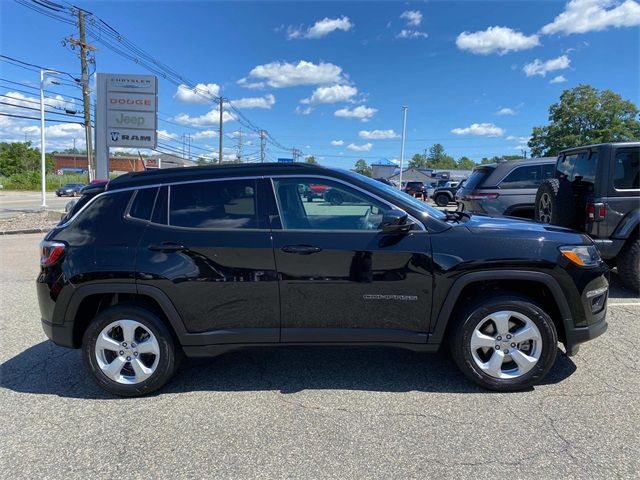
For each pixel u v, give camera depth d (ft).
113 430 10.19
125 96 77.77
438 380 12.39
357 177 11.92
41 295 11.90
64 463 9.02
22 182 209.77
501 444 9.36
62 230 12.07
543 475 8.38
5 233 49.19
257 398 11.55
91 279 11.46
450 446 9.33
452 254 11.16
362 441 9.57
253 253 11.34
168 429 10.19
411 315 11.38
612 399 11.12
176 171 12.21
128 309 11.60
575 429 9.86
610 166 18.92
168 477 8.55
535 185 29.86
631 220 18.78
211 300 11.44
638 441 9.37
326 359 13.93
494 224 12.09
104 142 78.43
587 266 11.37
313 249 11.25
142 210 11.84
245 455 9.17
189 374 13.07
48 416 10.86
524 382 11.48
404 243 11.27
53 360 14.28
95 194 12.21
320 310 11.43
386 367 13.26
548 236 11.42
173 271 11.35
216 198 11.78
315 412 10.81
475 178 32.07
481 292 11.69
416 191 127.85
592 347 14.39
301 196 11.83
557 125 153.69
